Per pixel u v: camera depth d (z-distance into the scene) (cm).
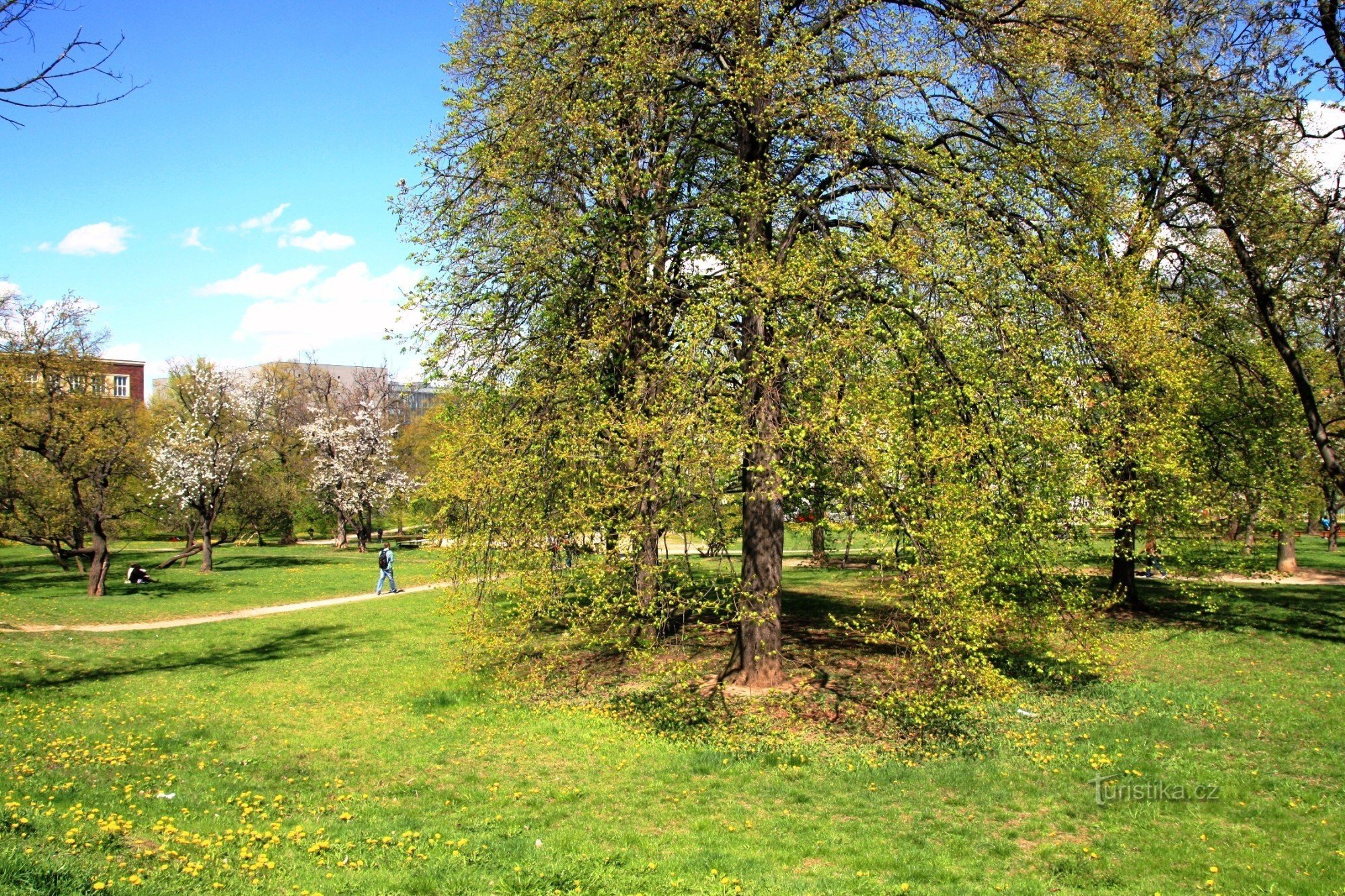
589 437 1274
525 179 1373
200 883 677
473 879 727
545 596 1290
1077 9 1308
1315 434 1670
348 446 5259
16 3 874
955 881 787
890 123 1342
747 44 1299
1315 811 925
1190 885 768
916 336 1123
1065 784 1037
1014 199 1262
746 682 1480
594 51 1345
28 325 2914
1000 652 1593
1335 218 1433
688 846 873
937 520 1048
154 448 3944
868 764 1130
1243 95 1430
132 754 1141
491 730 1320
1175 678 1510
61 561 3681
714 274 1458
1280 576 2300
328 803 987
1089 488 1176
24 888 598
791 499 1516
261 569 4122
